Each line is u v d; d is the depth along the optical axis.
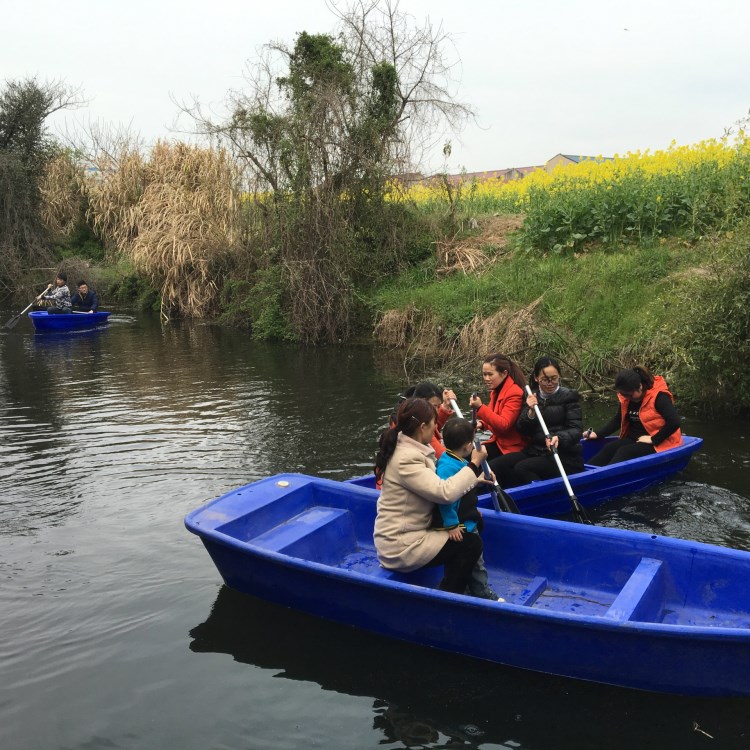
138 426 9.33
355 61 16.31
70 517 6.45
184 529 6.17
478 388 11.02
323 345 15.09
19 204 24.86
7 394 11.31
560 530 4.99
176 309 20.12
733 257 9.31
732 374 9.04
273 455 8.05
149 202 21.75
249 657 4.39
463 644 4.33
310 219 15.41
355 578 4.43
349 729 3.77
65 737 3.72
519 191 19.86
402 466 4.61
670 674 3.94
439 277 15.55
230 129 16.66
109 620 4.79
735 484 6.95
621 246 13.96
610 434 7.59
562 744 3.65
